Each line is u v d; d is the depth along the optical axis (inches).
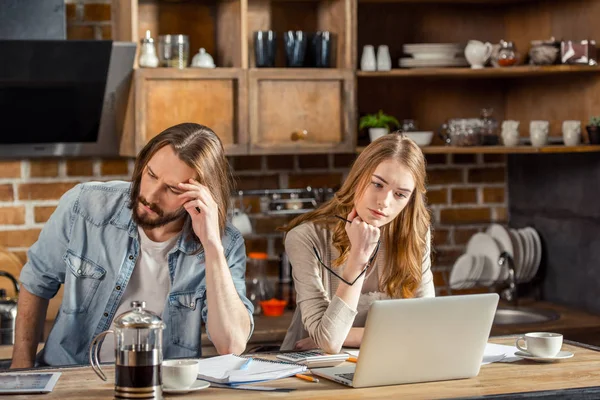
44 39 161.5
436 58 185.2
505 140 184.7
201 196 112.1
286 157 193.8
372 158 120.0
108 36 181.6
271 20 186.9
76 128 173.3
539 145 182.2
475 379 100.9
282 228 131.4
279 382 98.8
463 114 202.1
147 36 172.2
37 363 124.5
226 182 118.3
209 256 114.1
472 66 184.9
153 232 119.6
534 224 200.1
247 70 173.5
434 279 201.8
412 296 129.3
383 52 183.3
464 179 203.6
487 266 194.1
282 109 176.1
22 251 179.6
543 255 198.1
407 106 199.3
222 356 108.1
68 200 124.0
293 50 178.9
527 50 197.6
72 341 121.6
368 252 114.5
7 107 166.4
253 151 174.4
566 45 180.7
